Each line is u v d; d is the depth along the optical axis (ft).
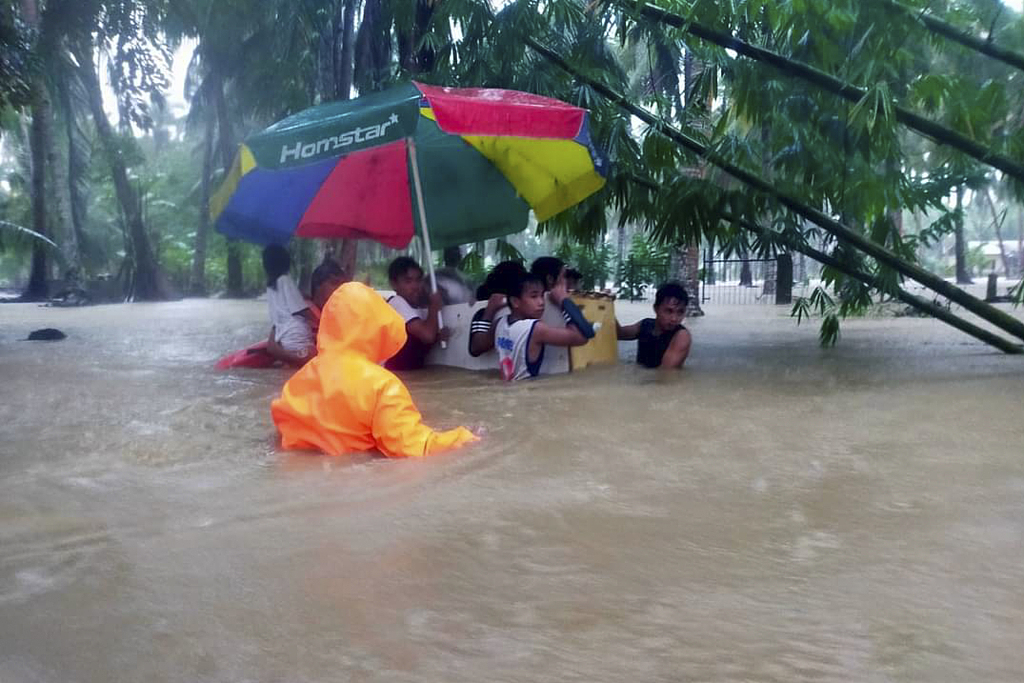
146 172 118.83
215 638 6.85
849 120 20.92
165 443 13.99
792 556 8.39
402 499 10.52
